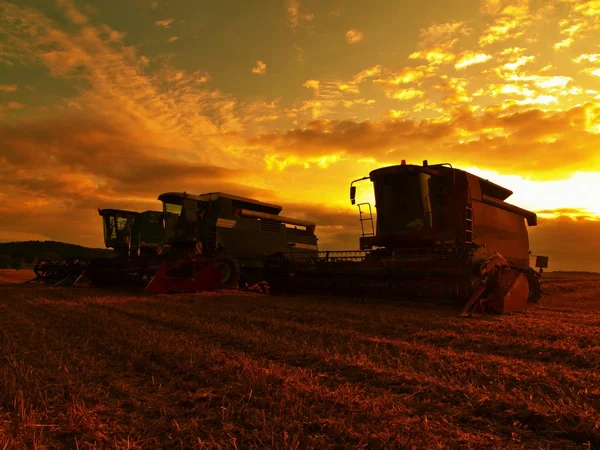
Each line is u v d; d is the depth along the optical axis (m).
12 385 4.39
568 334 7.64
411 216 13.84
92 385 4.67
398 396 4.33
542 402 4.17
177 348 6.24
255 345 6.78
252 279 21.36
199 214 19.94
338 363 5.59
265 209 22.92
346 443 3.21
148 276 19.80
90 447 3.15
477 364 5.62
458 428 3.56
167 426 3.59
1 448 2.98
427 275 11.86
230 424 3.55
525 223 18.62
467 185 13.46
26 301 13.25
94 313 10.23
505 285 11.53
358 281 13.36
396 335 7.97
